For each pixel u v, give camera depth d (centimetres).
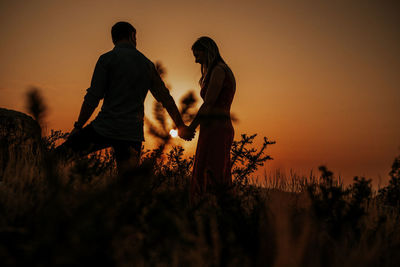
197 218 235
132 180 178
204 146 362
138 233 190
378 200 372
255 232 225
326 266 213
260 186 402
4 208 219
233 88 379
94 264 154
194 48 391
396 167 360
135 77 385
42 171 290
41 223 172
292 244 203
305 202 312
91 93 374
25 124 360
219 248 194
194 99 139
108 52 384
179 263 184
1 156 319
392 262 222
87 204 166
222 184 287
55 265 149
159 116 143
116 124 378
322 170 268
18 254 165
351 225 256
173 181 370
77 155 292
